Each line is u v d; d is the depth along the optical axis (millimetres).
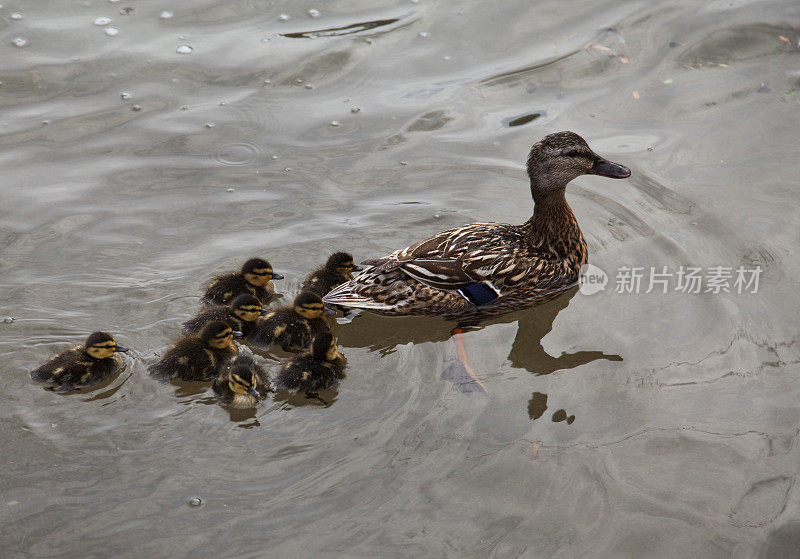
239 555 6004
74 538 6125
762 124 11055
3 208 9758
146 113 11320
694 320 8406
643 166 10484
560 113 11359
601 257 9375
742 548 6125
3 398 7445
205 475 6699
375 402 7504
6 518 6266
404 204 10039
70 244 9328
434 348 8258
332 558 5980
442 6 13359
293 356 8180
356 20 13055
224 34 12711
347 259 9078
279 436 7109
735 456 6902
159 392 7672
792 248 9211
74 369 7535
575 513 6383
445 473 6695
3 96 11414
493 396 7555
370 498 6469
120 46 12383
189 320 8430
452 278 8664
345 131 11148
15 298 8578
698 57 12258
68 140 10836
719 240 9398
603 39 12594
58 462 6797
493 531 6215
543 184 9016
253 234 9602
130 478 6660
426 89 11781
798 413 7305
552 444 6996
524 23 13008
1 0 13180
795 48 12297
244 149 10812
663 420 7270
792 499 6523
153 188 10180
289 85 11844
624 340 8250
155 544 6090
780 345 8047
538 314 8984
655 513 6391
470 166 10578
